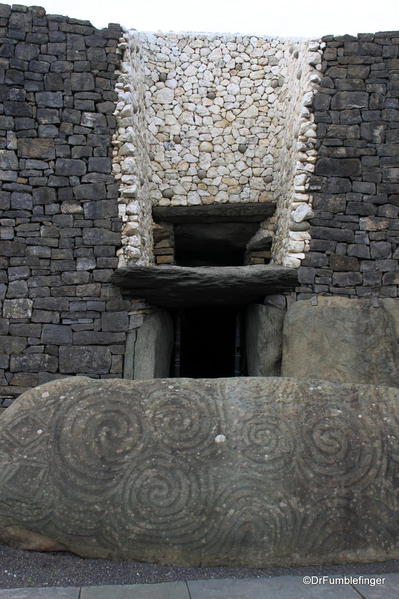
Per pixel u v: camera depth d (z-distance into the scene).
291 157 6.90
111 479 3.00
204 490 2.96
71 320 6.18
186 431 3.16
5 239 6.13
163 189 7.92
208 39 8.05
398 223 6.39
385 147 6.42
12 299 6.11
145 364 6.26
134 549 2.88
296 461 3.07
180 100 8.01
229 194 7.96
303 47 6.89
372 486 3.04
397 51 6.45
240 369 7.67
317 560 2.88
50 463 3.05
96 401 3.29
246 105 8.05
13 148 6.17
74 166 6.24
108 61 6.34
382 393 3.44
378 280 6.34
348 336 6.09
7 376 6.05
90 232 6.22
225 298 6.75
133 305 6.37
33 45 6.22
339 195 6.39
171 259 8.10
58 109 6.25
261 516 2.90
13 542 2.95
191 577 2.74
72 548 2.92
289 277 6.25
